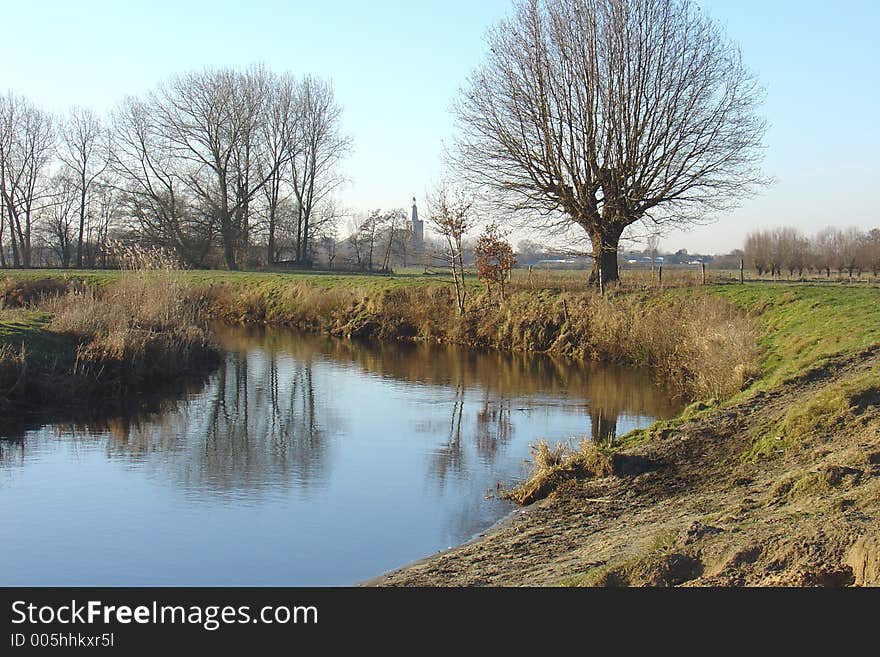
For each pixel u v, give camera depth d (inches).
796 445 405.7
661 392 759.1
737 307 930.7
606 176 1162.6
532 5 1199.6
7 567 340.2
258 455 532.1
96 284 1449.3
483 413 670.5
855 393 430.0
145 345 791.1
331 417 657.6
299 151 2226.9
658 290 1101.1
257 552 355.3
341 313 1279.5
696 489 387.2
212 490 450.9
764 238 2219.5
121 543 367.6
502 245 1163.9
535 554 327.3
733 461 419.8
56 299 962.7
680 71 1139.3
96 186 2204.7
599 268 1201.4
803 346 653.9
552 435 585.3
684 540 274.5
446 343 1143.6
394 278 1473.9
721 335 708.0
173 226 2011.6
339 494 443.2
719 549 260.1
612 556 294.7
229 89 2014.0
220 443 566.9
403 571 322.7
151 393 757.3
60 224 2335.1
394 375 875.4
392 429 612.1
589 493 411.2
